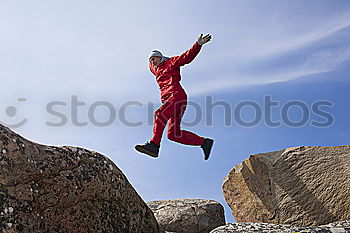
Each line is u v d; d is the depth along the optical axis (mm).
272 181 4406
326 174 4109
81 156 2916
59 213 2658
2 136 2535
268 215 4387
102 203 2908
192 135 4664
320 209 4055
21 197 2502
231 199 4820
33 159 2629
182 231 4621
